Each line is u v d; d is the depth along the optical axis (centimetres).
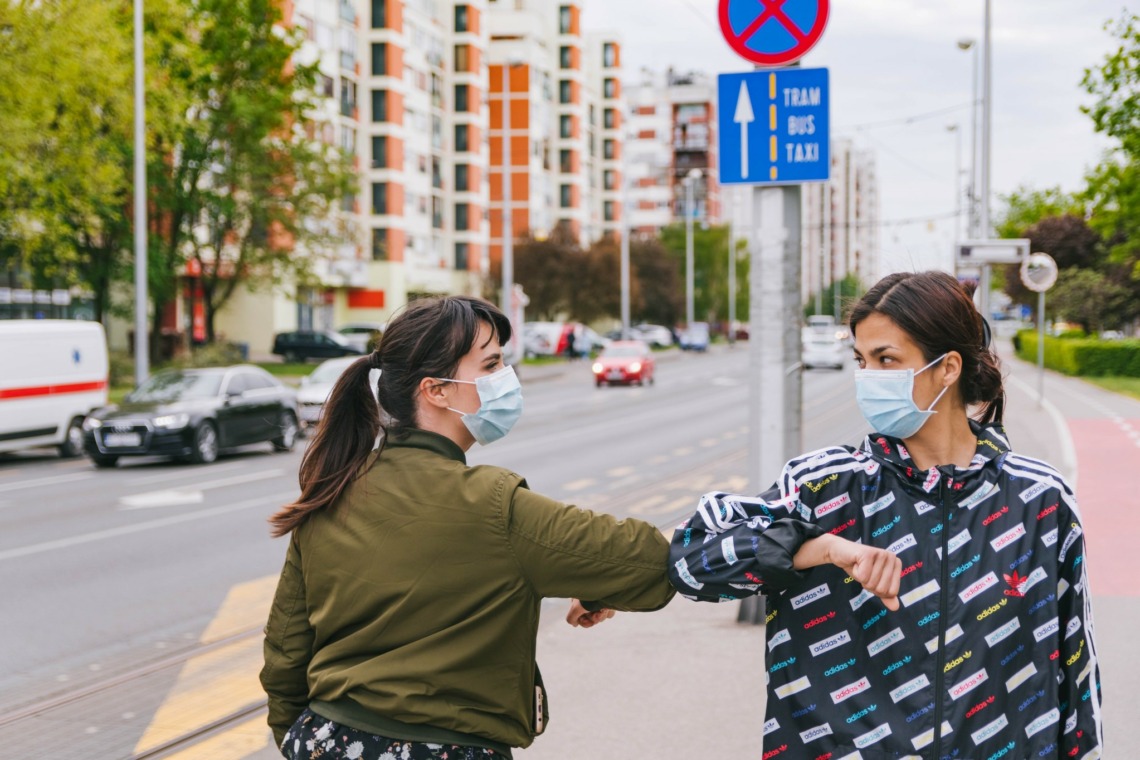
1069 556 188
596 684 514
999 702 183
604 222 10238
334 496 202
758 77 575
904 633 187
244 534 1019
